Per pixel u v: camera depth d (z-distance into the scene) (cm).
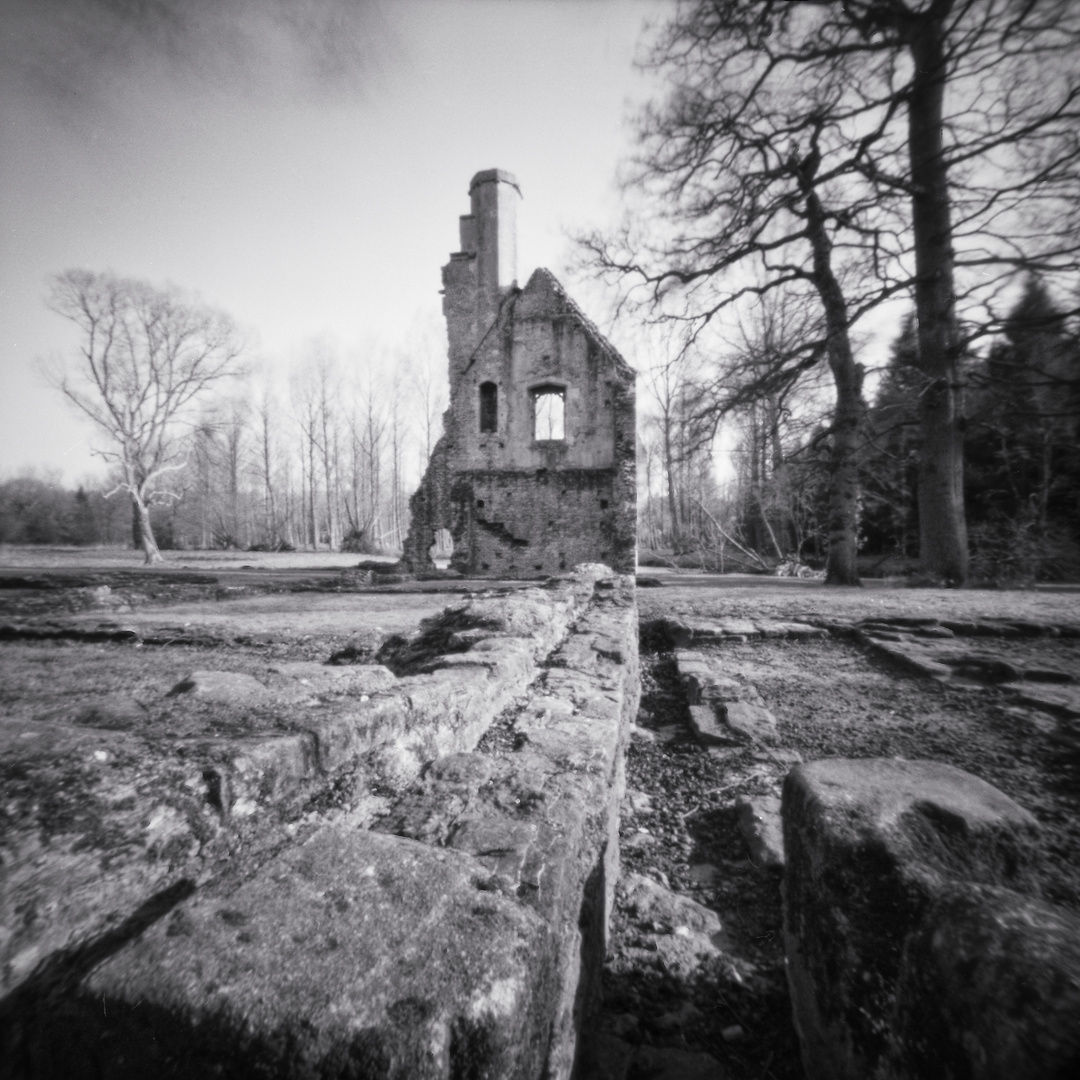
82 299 2256
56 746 117
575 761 184
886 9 911
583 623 467
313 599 1076
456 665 255
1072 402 1056
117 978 75
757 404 1384
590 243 1458
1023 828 117
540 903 107
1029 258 834
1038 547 1490
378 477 4175
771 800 271
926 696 419
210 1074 68
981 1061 72
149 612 873
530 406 1717
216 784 116
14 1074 76
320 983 74
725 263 1338
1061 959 74
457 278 1875
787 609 771
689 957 175
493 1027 72
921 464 1254
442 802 150
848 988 106
